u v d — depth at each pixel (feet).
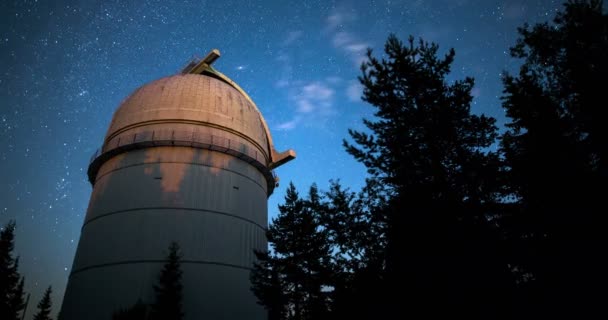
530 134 36.86
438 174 34.09
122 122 94.32
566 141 35.24
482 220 32.89
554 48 41.37
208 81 104.94
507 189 36.01
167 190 82.53
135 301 70.03
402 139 35.29
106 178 88.12
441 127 35.04
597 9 39.58
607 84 35.24
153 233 77.51
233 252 83.41
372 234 34.83
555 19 41.96
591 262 30.81
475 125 35.06
